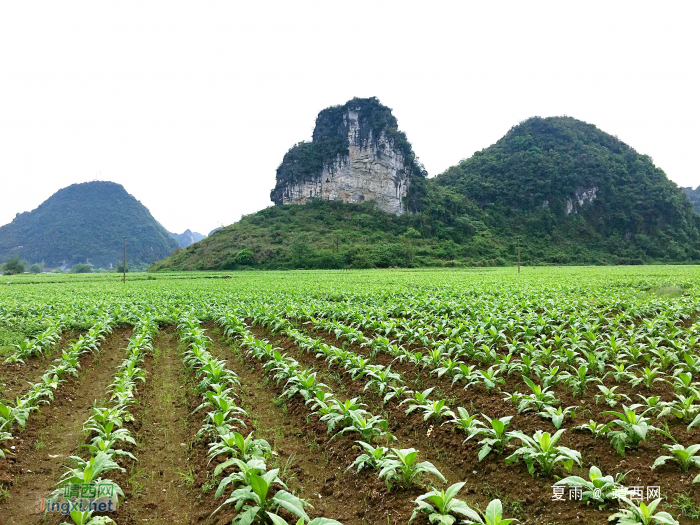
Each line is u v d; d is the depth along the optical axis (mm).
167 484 6512
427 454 6922
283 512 5312
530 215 135750
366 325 15195
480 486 5855
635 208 133750
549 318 13836
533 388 7348
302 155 142375
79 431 8281
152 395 10297
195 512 5746
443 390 9148
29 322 16984
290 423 8547
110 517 5344
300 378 9055
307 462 7035
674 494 4957
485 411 7871
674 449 5254
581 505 5027
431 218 127062
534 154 150375
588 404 7625
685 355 8422
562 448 5430
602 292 23922
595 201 137125
